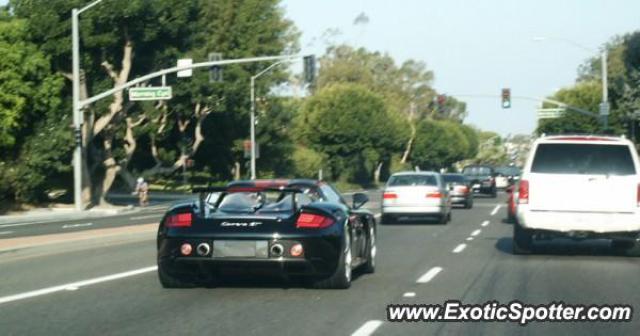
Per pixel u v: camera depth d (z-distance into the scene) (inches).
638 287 583.5
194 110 2546.8
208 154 3011.8
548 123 2908.5
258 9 2765.7
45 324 448.1
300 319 459.5
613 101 2426.2
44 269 694.5
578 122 2861.7
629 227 738.2
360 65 5285.4
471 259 769.6
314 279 560.7
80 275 653.3
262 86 2770.7
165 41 2085.4
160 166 2437.3
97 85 2047.2
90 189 2086.6
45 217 1729.8
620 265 717.3
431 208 1248.2
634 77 2345.0
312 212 538.3
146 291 564.1
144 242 965.8
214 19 2672.2
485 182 2415.1
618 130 2333.9
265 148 2970.0
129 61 2036.2
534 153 757.9
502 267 703.7
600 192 740.7
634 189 738.2
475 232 1120.8
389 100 5349.4
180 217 545.0
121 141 2504.9
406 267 705.0
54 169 1989.4
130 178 2335.1
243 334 419.5
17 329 434.9
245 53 2726.4
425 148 5206.7
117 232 1015.6
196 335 417.7
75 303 516.7
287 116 2994.6
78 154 1865.2
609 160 746.2
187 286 575.5
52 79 1923.0
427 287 581.9
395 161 4704.7
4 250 767.7
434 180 1268.5
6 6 2021.4
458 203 1753.2
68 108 2007.9
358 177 3823.8
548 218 747.4
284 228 531.5
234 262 531.5
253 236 530.0
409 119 5211.6
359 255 621.0
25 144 1913.1
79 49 1982.0
